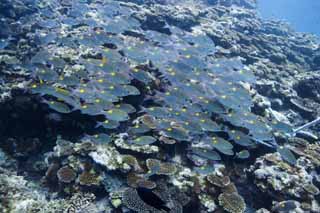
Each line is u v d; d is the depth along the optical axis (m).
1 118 3.15
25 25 4.88
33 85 2.70
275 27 8.36
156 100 3.31
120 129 3.13
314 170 3.20
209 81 3.54
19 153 3.10
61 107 2.69
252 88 4.23
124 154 2.84
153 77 3.42
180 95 3.03
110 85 2.89
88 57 3.60
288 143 3.62
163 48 4.08
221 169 3.08
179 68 3.50
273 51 6.53
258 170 2.97
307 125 3.87
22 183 2.79
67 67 3.33
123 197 2.50
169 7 6.22
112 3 5.37
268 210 2.85
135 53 3.38
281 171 2.96
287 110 4.67
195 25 6.04
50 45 4.36
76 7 5.11
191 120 2.92
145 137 2.74
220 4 9.02
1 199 2.48
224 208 2.63
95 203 2.57
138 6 5.97
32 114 3.11
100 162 2.69
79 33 4.54
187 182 2.72
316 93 5.02
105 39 3.60
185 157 3.05
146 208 2.43
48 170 2.86
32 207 2.48
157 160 2.79
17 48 4.32
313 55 7.35
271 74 5.39
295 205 2.72
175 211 2.47
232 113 3.16
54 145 3.13
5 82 3.27
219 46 5.53
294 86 5.18
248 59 5.76
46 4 5.87
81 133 3.13
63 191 2.68
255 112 3.93
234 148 3.29
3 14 5.25
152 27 5.49
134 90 2.96
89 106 2.76
